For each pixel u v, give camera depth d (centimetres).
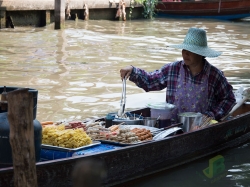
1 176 457
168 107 687
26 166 412
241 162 689
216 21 2723
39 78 1084
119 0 2538
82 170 276
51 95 945
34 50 1467
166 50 1567
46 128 571
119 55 1434
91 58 1365
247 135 791
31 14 2114
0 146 491
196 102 697
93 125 641
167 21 2634
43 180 491
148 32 2078
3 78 1072
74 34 1889
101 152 537
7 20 2000
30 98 410
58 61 1299
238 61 1402
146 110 761
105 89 1009
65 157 552
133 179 586
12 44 1569
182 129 684
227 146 742
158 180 611
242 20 2855
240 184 611
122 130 597
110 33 1983
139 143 592
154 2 2797
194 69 695
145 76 705
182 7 2833
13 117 405
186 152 659
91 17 2481
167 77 712
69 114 834
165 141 618
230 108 716
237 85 1085
